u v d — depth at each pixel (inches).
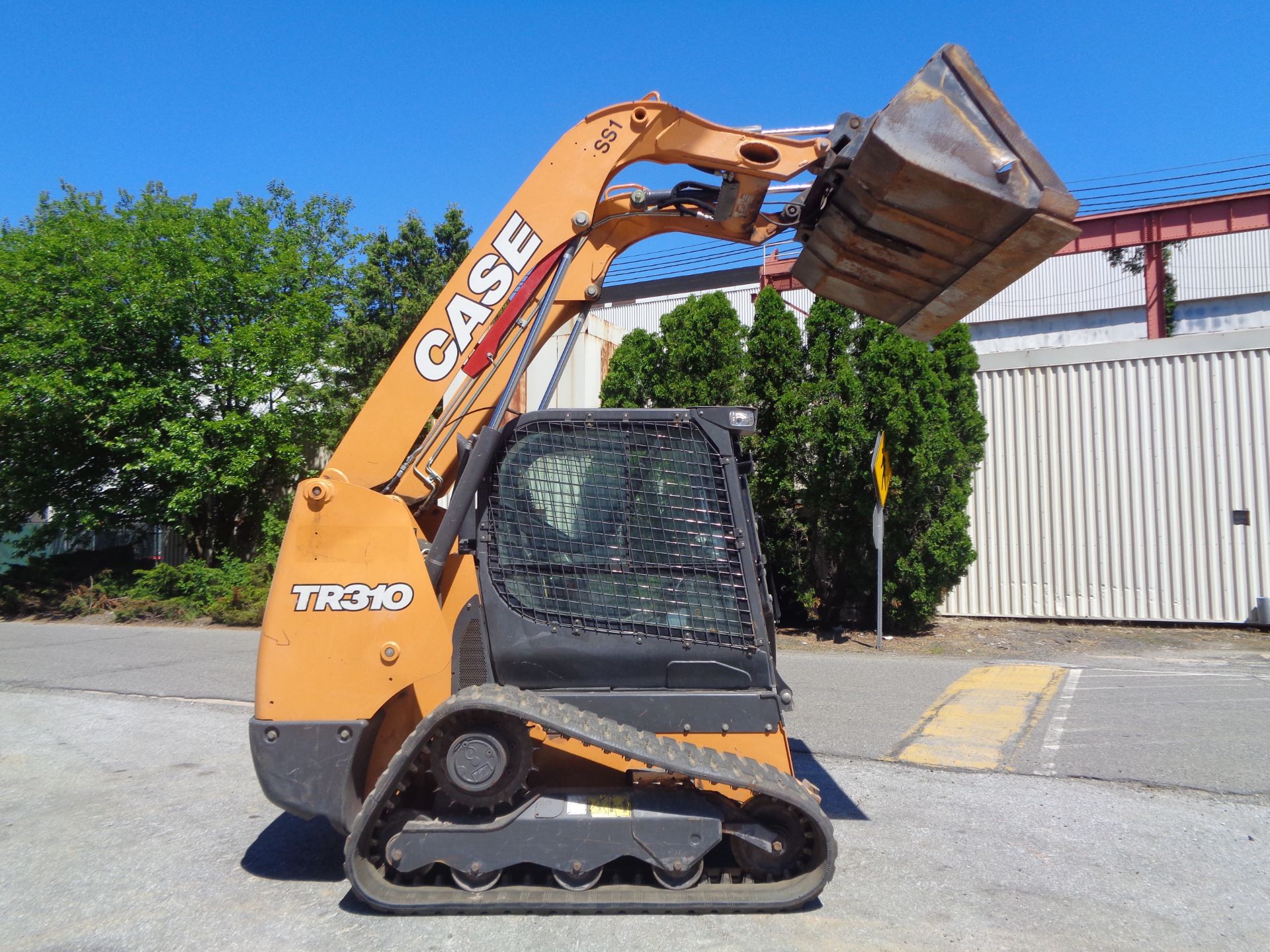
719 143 177.3
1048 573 556.1
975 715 306.2
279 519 675.4
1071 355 554.3
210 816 205.2
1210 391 519.2
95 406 634.8
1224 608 513.0
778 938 139.6
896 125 156.0
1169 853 179.5
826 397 499.8
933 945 138.1
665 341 544.7
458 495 159.8
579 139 178.7
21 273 634.8
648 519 160.2
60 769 245.9
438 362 173.5
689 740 153.9
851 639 505.4
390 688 154.3
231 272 669.3
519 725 146.6
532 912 147.4
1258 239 1071.0
